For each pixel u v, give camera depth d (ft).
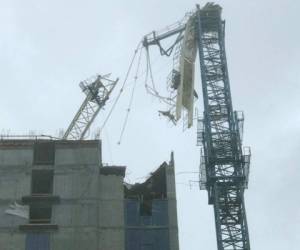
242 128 314.76
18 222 258.78
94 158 272.10
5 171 268.00
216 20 343.05
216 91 325.62
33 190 270.87
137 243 258.37
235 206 300.20
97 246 255.91
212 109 320.70
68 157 271.90
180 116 323.16
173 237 259.60
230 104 321.73
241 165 306.55
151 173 278.05
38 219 262.88
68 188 265.54
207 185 306.35
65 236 256.73
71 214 260.83
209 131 314.14
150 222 262.47
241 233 294.87
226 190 303.48
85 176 268.21
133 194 274.16
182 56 336.49
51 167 269.64
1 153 271.28
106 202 265.75
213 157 307.37
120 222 261.85
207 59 334.03
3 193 263.49
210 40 338.75
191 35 342.64
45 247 254.68
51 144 274.77
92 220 259.60
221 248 292.61
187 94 330.75
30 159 270.87
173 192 269.23
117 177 271.69
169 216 263.90
